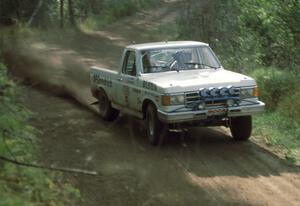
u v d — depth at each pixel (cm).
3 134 634
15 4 2470
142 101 978
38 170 673
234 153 930
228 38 1683
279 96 1247
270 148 970
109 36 2936
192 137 1027
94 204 704
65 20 3155
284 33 1628
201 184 786
